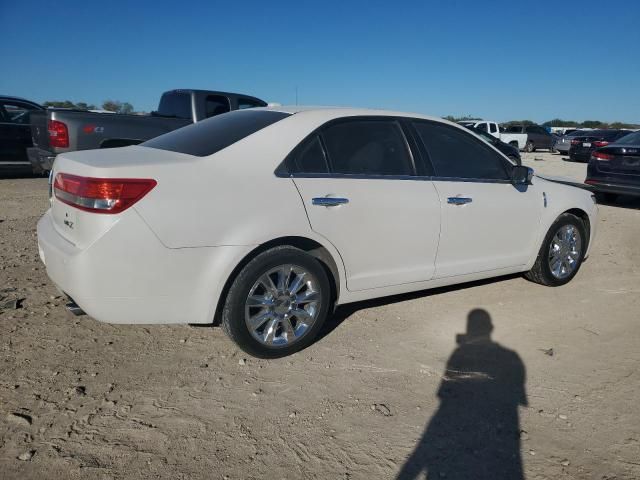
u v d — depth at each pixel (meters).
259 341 3.33
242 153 3.28
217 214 3.06
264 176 3.26
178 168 3.02
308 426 2.76
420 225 3.89
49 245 3.12
